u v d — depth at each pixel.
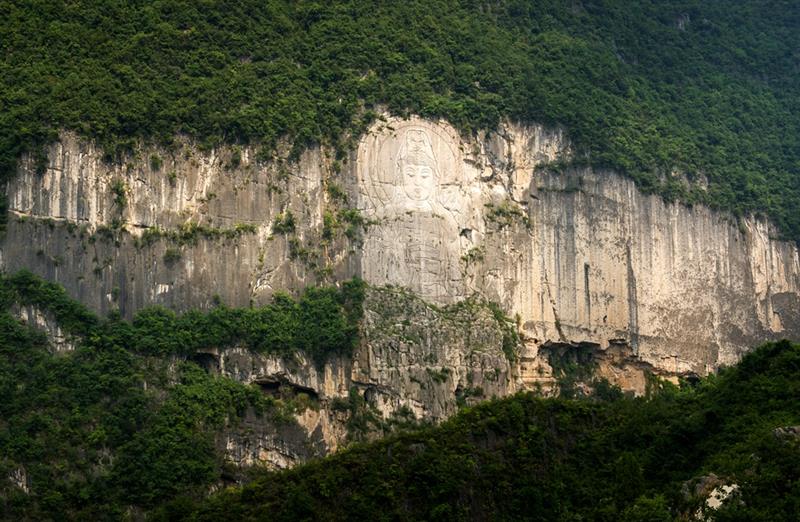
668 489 158.50
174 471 195.25
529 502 162.38
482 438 168.62
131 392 198.88
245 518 166.25
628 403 176.75
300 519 163.50
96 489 192.25
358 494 164.12
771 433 159.75
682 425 166.00
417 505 163.38
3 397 195.00
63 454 193.12
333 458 168.88
